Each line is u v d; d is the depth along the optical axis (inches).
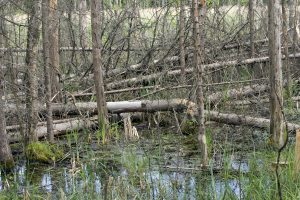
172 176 283.7
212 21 516.4
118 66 518.6
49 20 377.7
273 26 306.7
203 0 289.0
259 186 237.8
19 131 354.0
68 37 545.3
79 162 314.5
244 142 342.6
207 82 410.6
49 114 343.0
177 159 310.7
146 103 382.3
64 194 251.4
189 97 383.2
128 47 484.4
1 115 308.8
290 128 345.7
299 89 465.4
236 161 304.7
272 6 304.8
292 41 530.0
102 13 525.3
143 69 474.6
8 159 311.4
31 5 365.7
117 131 372.8
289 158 272.7
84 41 515.2
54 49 424.2
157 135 377.1
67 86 457.1
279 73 311.3
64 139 372.2
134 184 273.9
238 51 507.5
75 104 394.6
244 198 239.8
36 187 274.1
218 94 410.3
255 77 486.3
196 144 348.2
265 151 309.1
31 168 315.6
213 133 361.7
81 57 518.6
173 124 400.5
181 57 427.5
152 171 292.5
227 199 239.9
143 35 510.3
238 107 406.0
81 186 274.1
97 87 358.9
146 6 591.8
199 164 303.3
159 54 495.8
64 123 378.0
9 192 268.7
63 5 512.4
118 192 251.6
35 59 327.9
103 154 333.7
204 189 262.5
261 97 427.2
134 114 414.3
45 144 339.3
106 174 291.9
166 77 444.5
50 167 316.2
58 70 430.3
